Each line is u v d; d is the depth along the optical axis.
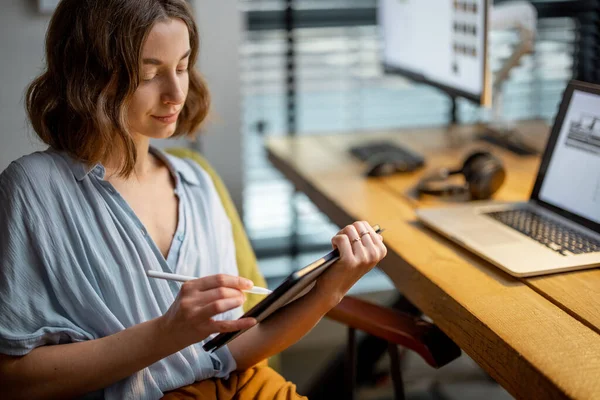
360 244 1.20
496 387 2.38
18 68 2.10
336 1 2.63
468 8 1.94
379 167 1.99
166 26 1.21
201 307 1.06
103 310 1.20
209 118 1.58
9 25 2.06
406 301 2.06
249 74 2.62
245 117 2.65
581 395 0.97
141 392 1.21
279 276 2.72
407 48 2.36
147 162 1.39
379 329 1.43
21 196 1.20
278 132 2.70
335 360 2.15
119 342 1.14
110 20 1.19
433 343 1.38
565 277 1.33
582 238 1.46
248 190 2.72
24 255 1.18
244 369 1.35
